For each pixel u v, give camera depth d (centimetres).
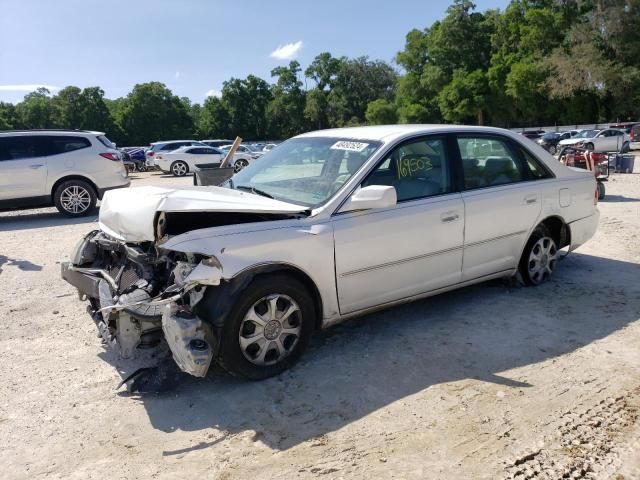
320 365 391
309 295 381
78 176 1155
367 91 9950
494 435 304
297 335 380
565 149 1399
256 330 360
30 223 1116
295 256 368
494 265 493
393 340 430
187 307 338
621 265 624
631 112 5334
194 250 339
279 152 505
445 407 333
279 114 9656
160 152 2822
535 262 539
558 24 5794
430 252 437
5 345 446
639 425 310
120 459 293
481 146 490
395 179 428
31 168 1109
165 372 371
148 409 341
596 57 4781
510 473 273
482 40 7262
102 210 435
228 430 316
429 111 7481
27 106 9088
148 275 371
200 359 322
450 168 462
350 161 428
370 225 402
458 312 484
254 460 289
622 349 406
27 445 307
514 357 397
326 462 286
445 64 7450
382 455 290
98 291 380
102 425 325
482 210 468
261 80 9650
